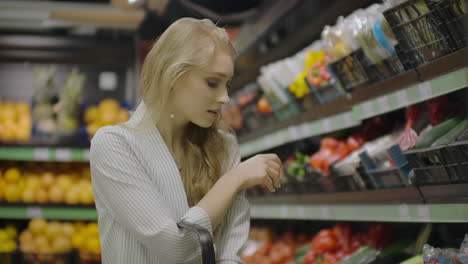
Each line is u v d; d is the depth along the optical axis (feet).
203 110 4.42
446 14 5.31
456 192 5.41
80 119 12.85
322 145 8.48
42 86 12.48
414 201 5.96
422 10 5.48
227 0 11.43
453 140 5.48
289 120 9.02
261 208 10.33
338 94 7.56
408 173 6.18
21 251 11.60
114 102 13.35
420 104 6.68
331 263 8.48
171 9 11.84
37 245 11.96
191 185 4.82
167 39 4.40
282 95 9.00
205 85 4.35
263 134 10.11
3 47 14.11
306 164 8.45
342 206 7.55
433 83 5.59
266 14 10.88
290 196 9.14
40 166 12.96
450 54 5.36
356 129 8.93
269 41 11.53
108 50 14.60
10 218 13.48
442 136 5.70
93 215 12.31
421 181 5.83
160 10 11.85
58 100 12.76
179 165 4.87
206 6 11.60
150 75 4.51
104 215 4.63
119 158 4.40
